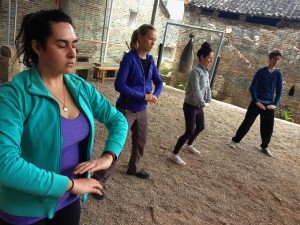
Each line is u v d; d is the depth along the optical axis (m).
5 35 7.80
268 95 5.04
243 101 13.33
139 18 12.97
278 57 4.79
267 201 3.72
